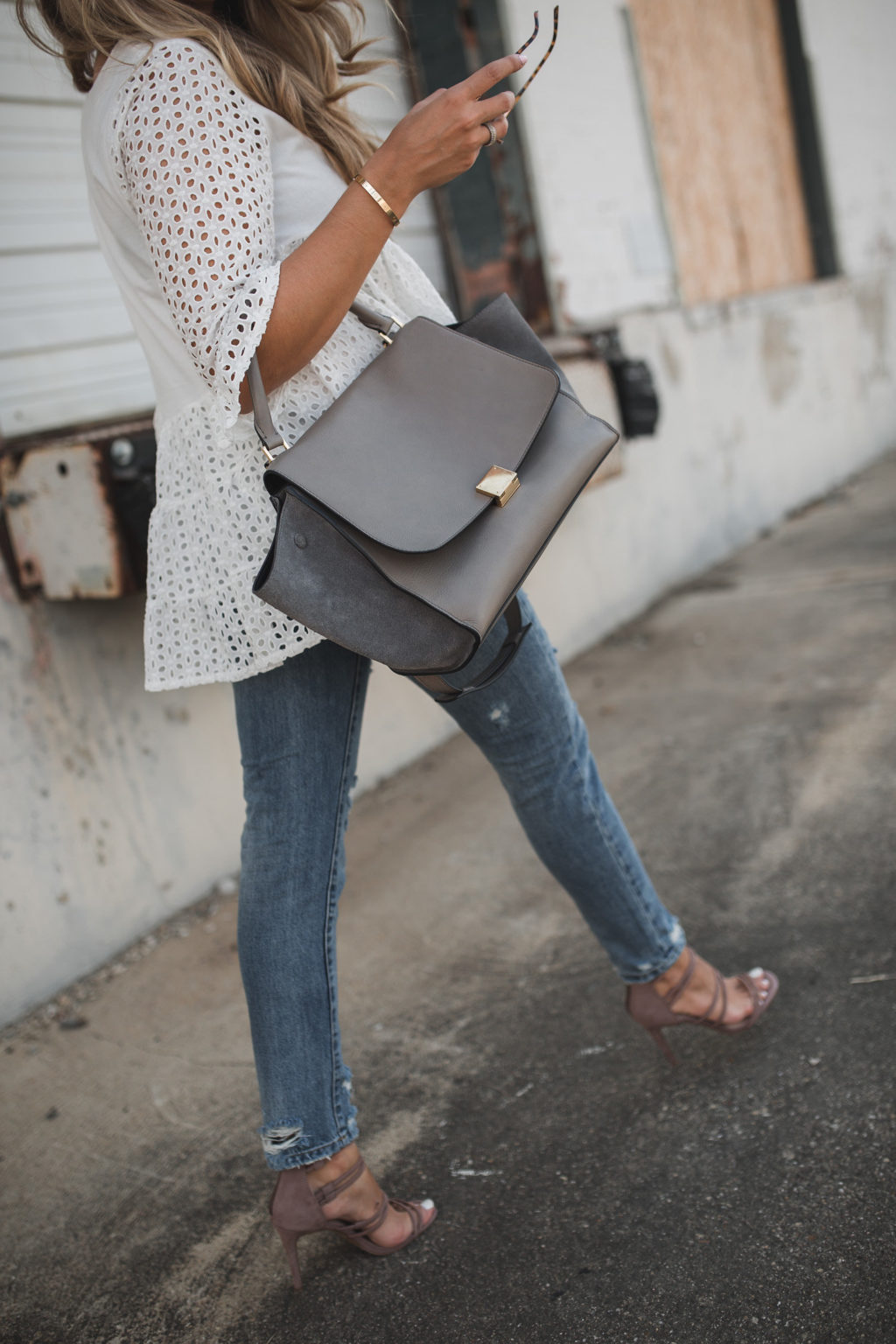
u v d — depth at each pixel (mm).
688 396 4516
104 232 1178
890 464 6309
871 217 6703
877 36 6820
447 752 3137
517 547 1087
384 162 1075
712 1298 1188
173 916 2412
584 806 1425
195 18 1135
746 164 5543
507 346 1228
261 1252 1401
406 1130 1580
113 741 2287
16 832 2105
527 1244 1325
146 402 2598
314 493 1019
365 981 2002
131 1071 1865
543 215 3715
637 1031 1707
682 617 4004
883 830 2137
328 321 1078
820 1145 1379
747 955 1839
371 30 3256
